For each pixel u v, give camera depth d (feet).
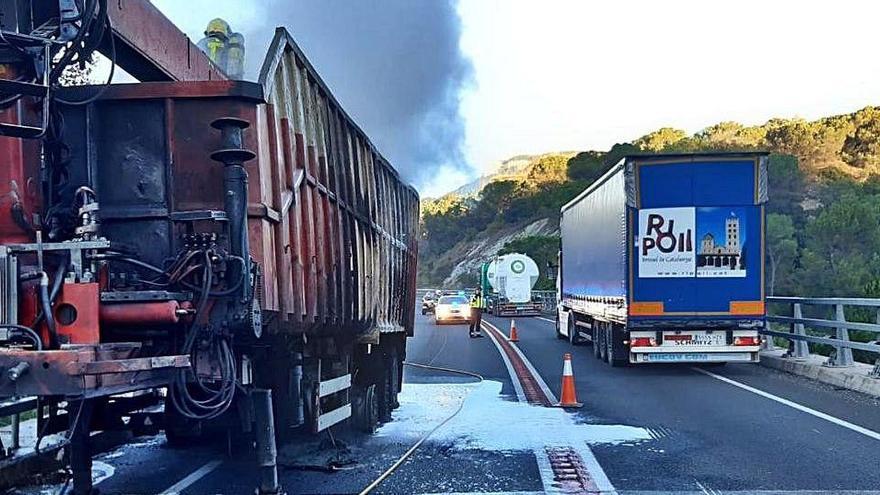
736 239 55.88
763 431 34.45
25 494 24.80
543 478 26.63
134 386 16.57
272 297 20.76
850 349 52.90
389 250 40.19
